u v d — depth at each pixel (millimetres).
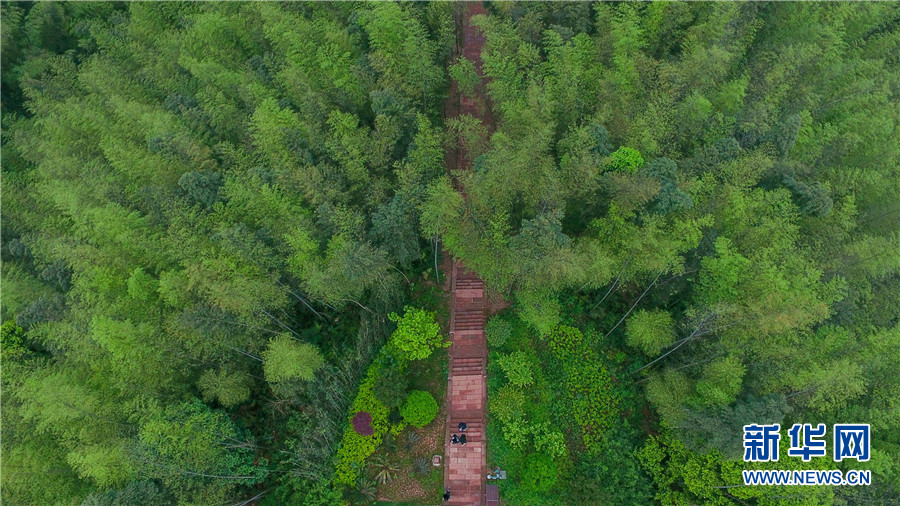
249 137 32844
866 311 27859
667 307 29703
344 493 25406
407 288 31016
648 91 31891
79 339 26953
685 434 24938
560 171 28094
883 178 30297
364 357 28188
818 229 28594
